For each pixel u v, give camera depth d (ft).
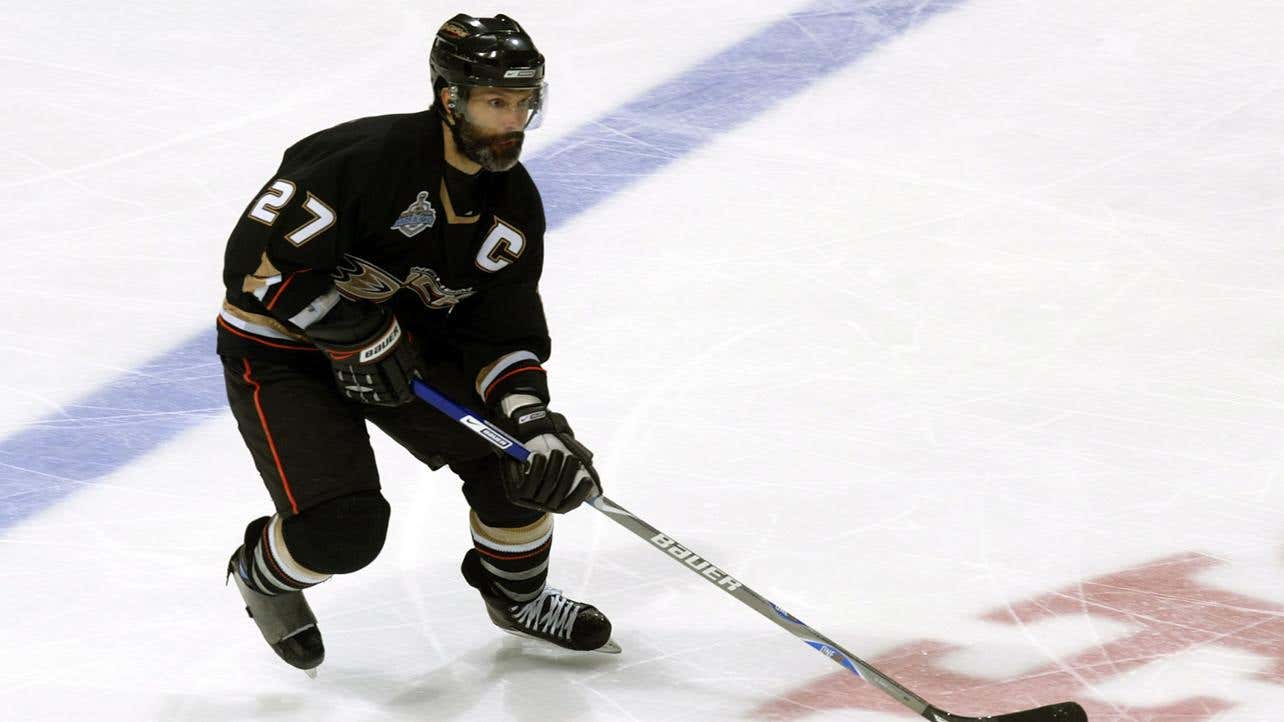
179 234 72.59
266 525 41.68
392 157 37.99
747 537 50.70
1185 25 91.25
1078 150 78.79
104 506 52.49
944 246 70.49
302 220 37.73
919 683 43.11
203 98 85.46
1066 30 91.09
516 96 37.37
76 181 77.10
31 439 56.65
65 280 68.54
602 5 95.96
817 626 45.96
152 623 46.24
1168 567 48.60
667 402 59.00
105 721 41.57
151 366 62.03
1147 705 41.78
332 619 46.70
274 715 41.83
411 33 93.09
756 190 75.77
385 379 39.45
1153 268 68.23
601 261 69.82
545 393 41.45
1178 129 80.43
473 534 44.42
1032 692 42.55
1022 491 52.95
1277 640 44.75
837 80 86.38
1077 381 60.03
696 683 43.21
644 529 40.73
